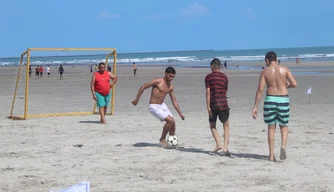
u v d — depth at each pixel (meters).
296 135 17.36
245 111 25.91
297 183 10.72
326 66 93.75
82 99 34.69
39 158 13.67
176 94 37.81
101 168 12.36
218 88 13.62
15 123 21.66
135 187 10.53
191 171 11.95
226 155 13.69
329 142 15.85
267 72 12.88
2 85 53.06
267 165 12.51
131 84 52.88
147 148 15.12
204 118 23.06
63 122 21.89
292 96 34.44
